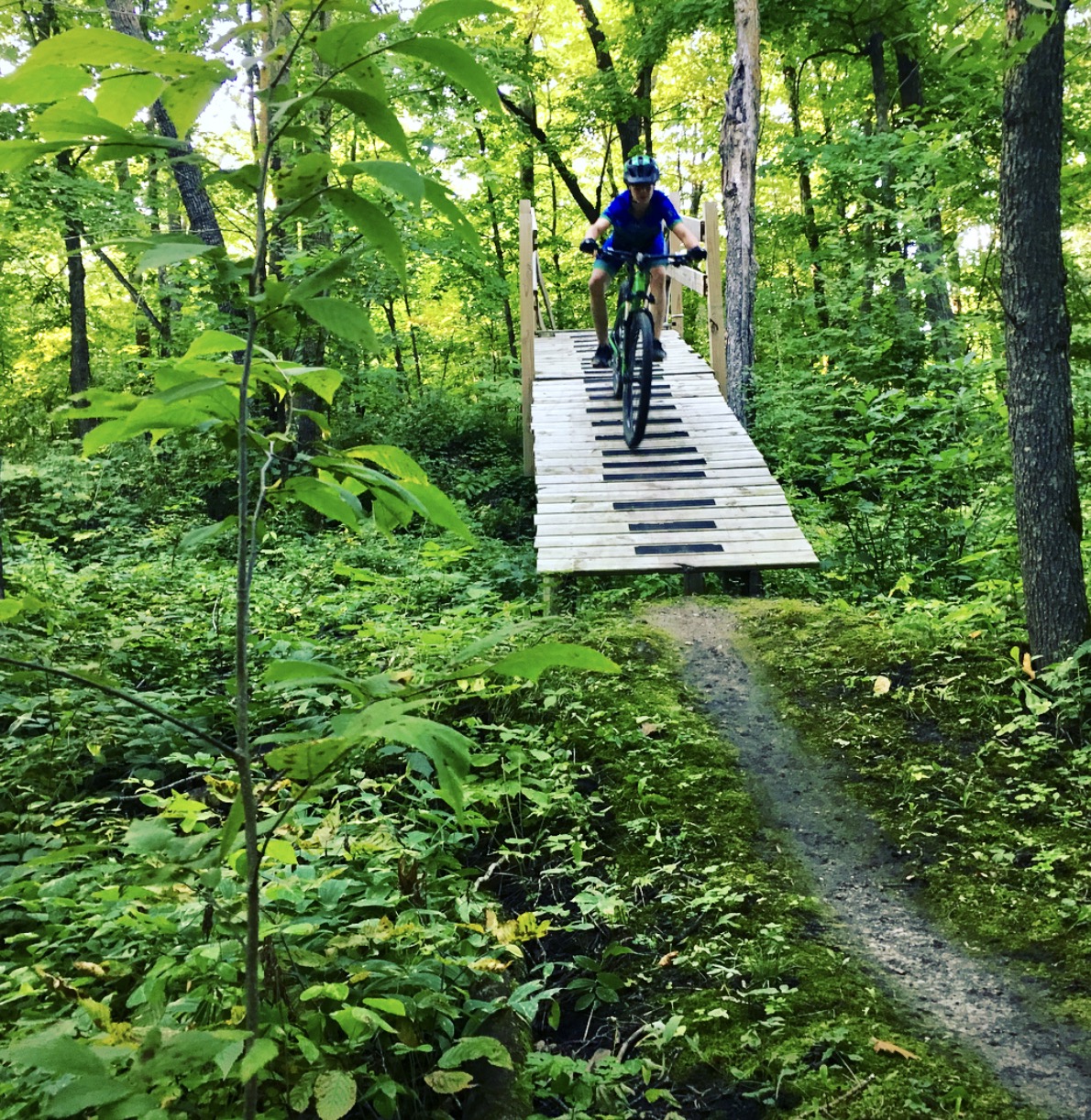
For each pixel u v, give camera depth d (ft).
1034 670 14.57
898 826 12.07
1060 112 13.74
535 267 37.63
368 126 3.65
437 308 79.00
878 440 26.25
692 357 35.50
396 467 4.37
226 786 8.10
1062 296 14.11
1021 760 13.15
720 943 9.66
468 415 52.54
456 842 10.53
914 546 24.08
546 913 10.50
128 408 4.01
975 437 24.58
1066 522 14.30
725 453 26.99
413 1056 6.93
